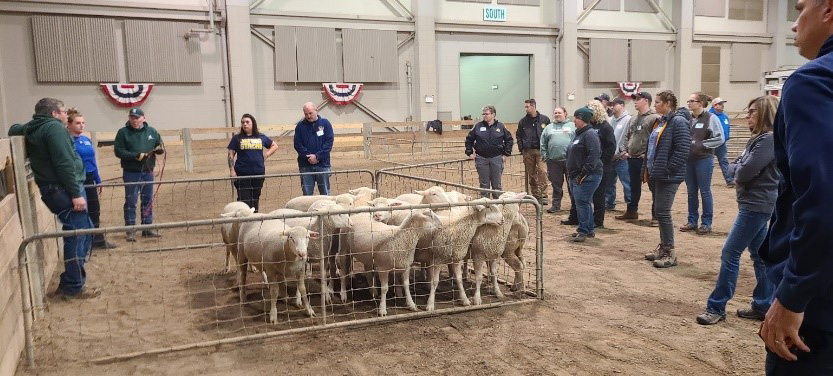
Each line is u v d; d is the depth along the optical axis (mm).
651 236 8508
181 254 7711
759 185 4645
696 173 8508
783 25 30000
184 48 18781
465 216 5312
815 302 1839
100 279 6574
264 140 9250
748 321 5066
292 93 20703
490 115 10258
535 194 10953
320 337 4801
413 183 13086
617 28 26344
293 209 6488
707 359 4305
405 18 22141
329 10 20953
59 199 5766
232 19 19109
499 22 23953
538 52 25125
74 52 17266
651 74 27328
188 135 15992
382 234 5152
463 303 5516
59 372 4230
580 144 7969
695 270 6707
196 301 5777
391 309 5453
